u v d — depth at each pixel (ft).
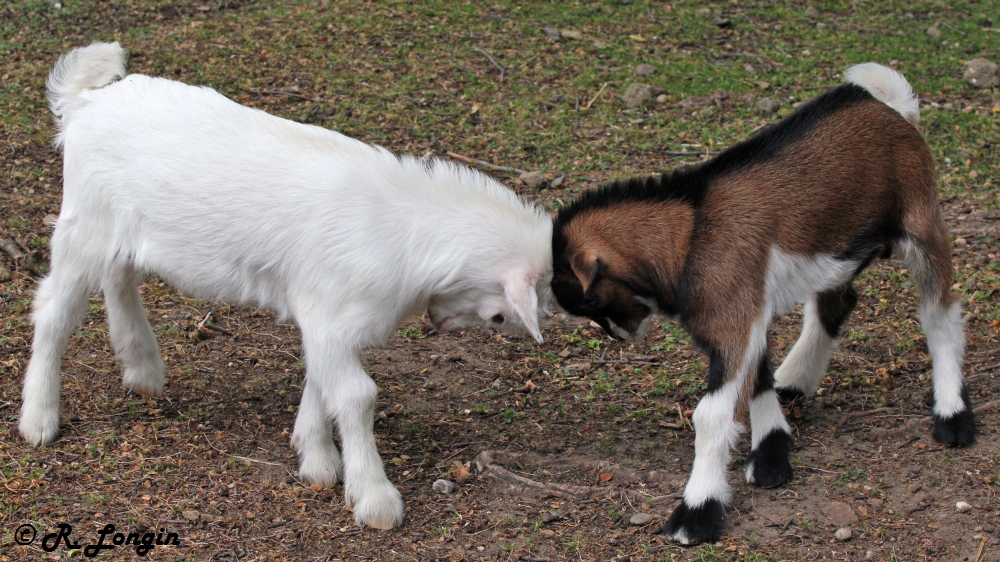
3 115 23.79
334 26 28.99
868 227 13.34
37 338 13.67
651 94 25.89
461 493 13.32
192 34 28.32
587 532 12.51
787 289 12.98
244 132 12.59
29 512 12.12
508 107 25.27
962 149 23.50
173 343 16.79
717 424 12.25
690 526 12.21
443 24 29.43
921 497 12.96
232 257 12.45
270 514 12.55
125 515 12.23
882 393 15.58
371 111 24.71
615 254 12.78
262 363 16.43
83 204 13.09
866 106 13.52
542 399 15.88
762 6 32.01
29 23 29.12
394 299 12.21
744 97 25.93
